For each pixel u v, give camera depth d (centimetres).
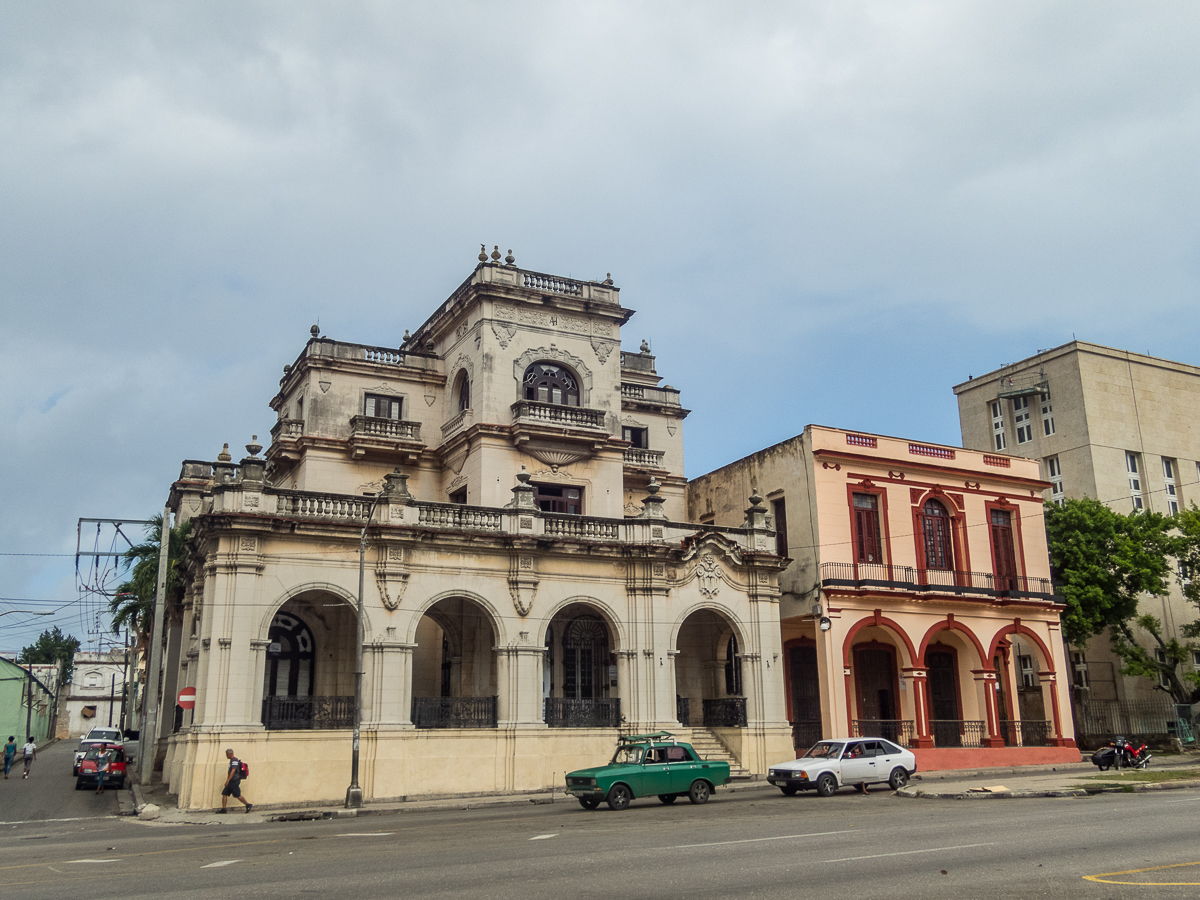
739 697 3444
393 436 3581
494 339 3512
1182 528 4466
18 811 2680
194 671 3158
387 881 1230
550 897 1091
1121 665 4919
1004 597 3888
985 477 4031
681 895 1093
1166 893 1059
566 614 3438
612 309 3744
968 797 2403
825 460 3694
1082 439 5309
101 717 9656
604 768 2434
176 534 3925
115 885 1252
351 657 3142
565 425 3503
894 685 3897
